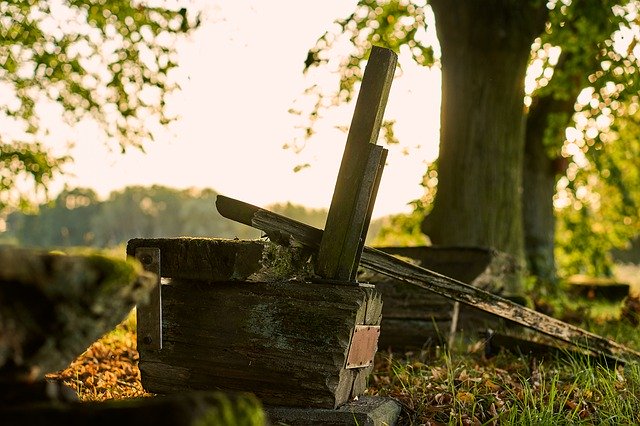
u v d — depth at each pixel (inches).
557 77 621.3
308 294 206.4
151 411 102.8
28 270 106.4
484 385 261.1
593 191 890.7
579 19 571.5
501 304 269.6
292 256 207.6
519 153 547.8
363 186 207.9
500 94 536.4
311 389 203.2
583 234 864.9
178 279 215.3
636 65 585.3
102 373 296.0
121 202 3336.6
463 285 258.4
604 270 874.8
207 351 210.5
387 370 308.3
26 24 560.4
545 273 679.7
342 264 208.2
